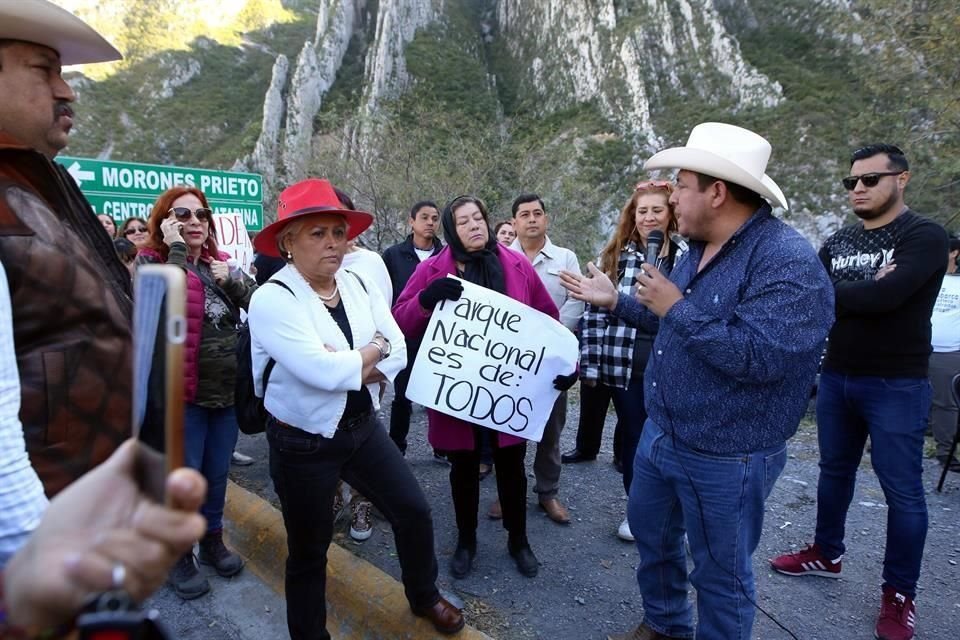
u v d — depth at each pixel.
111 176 7.40
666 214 3.15
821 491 2.88
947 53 15.89
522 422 2.83
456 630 2.41
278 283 2.07
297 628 2.21
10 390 0.95
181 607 2.86
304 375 1.96
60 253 1.11
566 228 28.64
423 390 2.81
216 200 8.32
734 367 1.69
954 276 4.66
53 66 1.26
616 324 3.20
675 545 2.25
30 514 0.93
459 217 2.97
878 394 2.54
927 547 3.18
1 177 1.12
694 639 2.36
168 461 0.59
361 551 3.17
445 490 3.88
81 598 0.61
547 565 3.02
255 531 3.37
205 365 2.88
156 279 0.60
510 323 2.84
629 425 3.17
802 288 1.70
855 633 2.52
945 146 15.91
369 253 3.79
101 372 1.16
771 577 2.92
